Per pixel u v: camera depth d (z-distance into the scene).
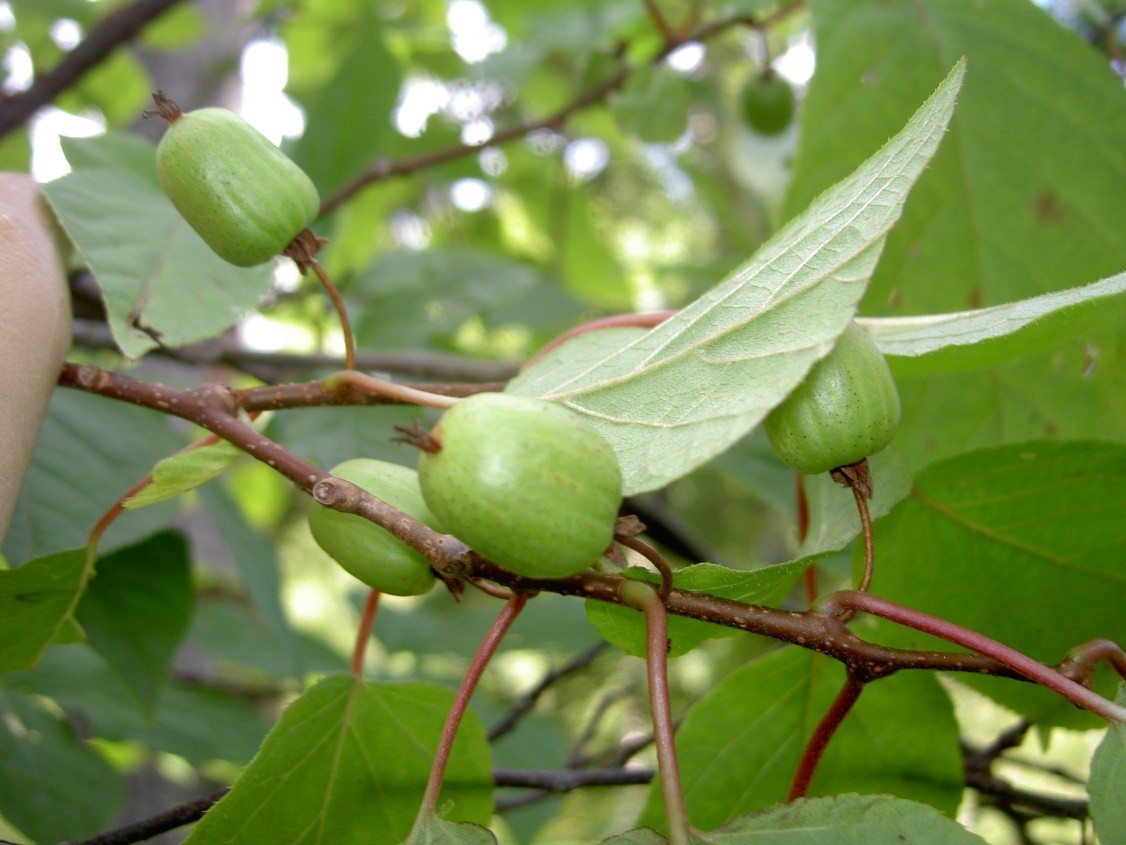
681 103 0.36
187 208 0.20
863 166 0.18
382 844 0.21
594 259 0.60
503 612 0.18
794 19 0.47
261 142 0.20
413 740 0.21
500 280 0.47
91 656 0.34
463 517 0.16
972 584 0.22
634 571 0.17
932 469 0.22
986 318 0.19
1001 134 0.27
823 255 0.17
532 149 0.56
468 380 0.38
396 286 0.46
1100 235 0.26
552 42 0.48
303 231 0.21
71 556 0.21
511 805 0.30
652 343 0.19
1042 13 0.27
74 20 0.50
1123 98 0.27
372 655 0.52
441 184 0.52
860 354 0.18
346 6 0.55
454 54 0.51
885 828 0.16
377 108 0.40
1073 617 0.22
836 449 0.18
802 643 0.18
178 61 0.58
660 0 0.43
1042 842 0.29
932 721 0.22
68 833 0.31
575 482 0.16
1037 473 0.21
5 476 0.19
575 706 0.64
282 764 0.20
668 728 0.16
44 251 0.21
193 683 0.36
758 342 0.17
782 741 0.22
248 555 0.33
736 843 0.16
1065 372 0.26
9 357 0.19
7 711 0.31
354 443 0.33
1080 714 0.22
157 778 0.49
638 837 0.16
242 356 0.36
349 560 0.19
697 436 0.17
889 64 0.27
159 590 0.29
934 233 0.27
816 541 0.21
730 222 0.48
